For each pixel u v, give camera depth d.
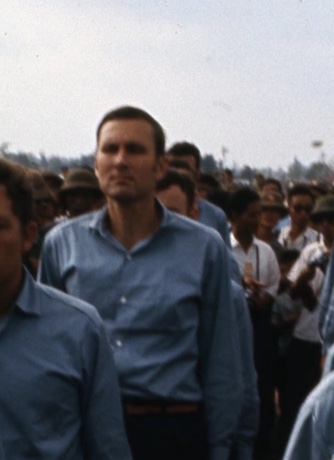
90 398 4.55
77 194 9.56
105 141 6.26
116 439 4.61
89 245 6.31
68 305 4.53
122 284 6.20
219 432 6.27
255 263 10.71
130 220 6.25
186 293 6.20
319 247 11.08
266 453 10.77
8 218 4.34
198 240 6.31
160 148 6.32
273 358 10.61
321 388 3.79
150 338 6.16
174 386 6.15
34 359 4.42
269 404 10.63
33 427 4.39
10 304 4.46
